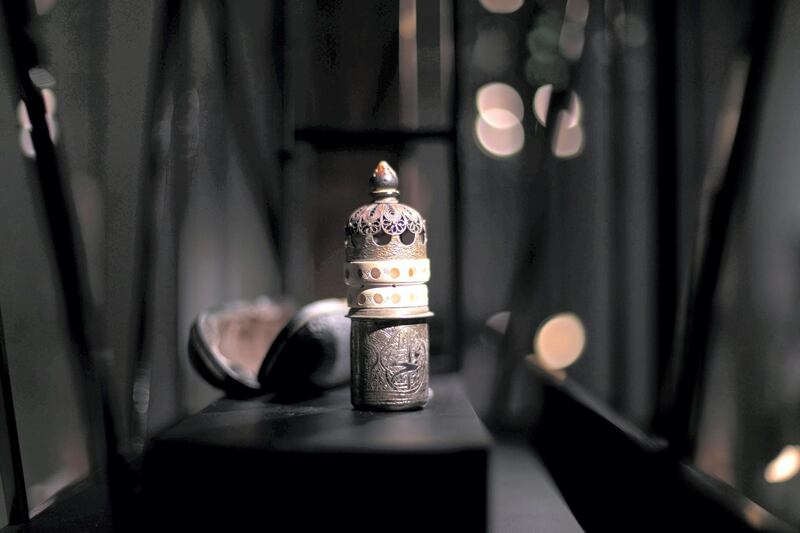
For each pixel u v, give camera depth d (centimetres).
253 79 51
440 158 51
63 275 31
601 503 35
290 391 37
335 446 29
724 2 45
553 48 52
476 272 52
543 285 52
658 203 36
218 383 36
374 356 33
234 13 49
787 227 42
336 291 51
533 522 33
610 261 52
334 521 28
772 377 42
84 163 37
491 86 52
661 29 36
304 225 50
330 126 51
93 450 35
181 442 29
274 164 51
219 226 48
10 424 29
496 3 52
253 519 29
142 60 41
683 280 43
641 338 50
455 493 28
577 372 52
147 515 30
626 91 50
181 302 43
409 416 33
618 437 36
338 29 51
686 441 33
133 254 40
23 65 29
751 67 30
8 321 34
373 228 33
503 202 52
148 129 36
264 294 50
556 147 51
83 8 37
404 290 33
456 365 49
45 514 31
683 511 30
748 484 42
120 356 39
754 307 43
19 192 34
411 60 51
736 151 31
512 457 43
